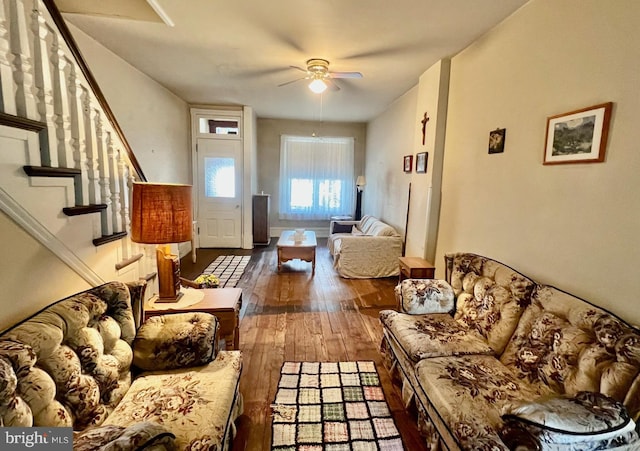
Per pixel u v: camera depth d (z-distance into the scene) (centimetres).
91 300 143
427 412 154
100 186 192
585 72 165
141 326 164
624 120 145
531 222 205
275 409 189
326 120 682
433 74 330
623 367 119
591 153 160
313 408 191
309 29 256
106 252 194
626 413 106
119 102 330
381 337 279
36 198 140
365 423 180
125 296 160
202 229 598
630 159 143
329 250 579
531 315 172
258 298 362
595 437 100
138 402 132
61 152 159
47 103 148
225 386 146
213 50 306
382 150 571
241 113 562
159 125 430
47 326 118
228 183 586
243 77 391
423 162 354
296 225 728
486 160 254
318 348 259
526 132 209
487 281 213
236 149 574
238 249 597
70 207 159
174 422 121
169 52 313
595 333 136
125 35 277
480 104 262
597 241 159
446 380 153
